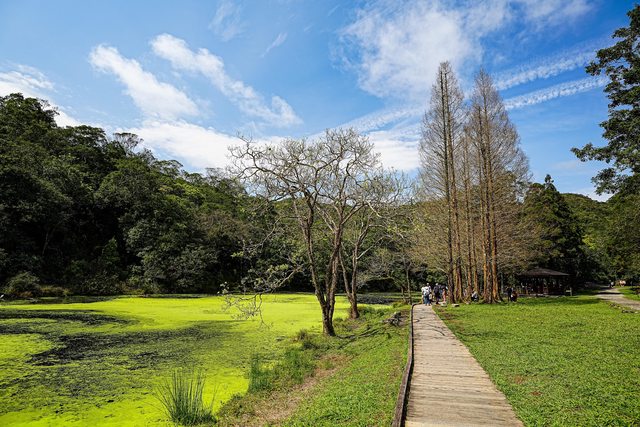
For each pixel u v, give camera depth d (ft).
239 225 167.12
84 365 39.22
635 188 49.75
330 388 28.60
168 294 139.13
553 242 148.25
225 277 170.71
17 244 119.75
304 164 54.08
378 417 20.57
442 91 98.58
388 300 136.98
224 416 26.23
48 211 123.85
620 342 37.37
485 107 98.78
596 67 44.78
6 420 25.61
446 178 95.61
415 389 24.79
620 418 18.47
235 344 49.90
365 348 44.45
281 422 24.09
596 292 155.74
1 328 59.88
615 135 45.11
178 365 39.63
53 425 24.85
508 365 29.40
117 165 174.91
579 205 232.53
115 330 59.57
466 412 20.70
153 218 156.56
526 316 61.46
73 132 196.75
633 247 88.38
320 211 60.85
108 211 158.10
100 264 137.80
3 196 116.16
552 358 30.66
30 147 139.03
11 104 175.52
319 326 64.85
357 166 57.21
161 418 26.05
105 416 26.35
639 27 41.63
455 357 33.96
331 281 57.21
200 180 274.16
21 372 36.55
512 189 106.01
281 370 36.24
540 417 19.06
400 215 62.13
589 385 23.41
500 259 101.65
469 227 99.04
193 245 156.66
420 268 125.08
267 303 107.45
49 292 111.96
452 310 75.72
